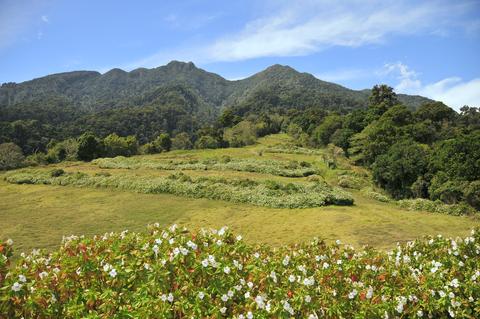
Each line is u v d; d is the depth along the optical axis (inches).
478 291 219.1
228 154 2509.8
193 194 1209.4
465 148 1540.4
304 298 189.8
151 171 1760.6
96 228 856.9
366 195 1534.2
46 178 1519.4
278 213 1000.2
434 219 957.8
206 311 176.6
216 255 206.4
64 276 195.8
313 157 2381.9
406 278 230.8
